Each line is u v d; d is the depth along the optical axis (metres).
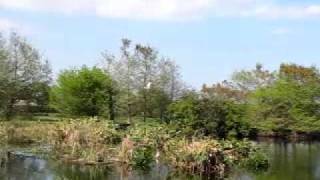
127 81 68.69
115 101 64.00
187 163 29.91
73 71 60.09
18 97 65.88
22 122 49.97
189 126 40.28
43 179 26.16
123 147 31.69
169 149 32.38
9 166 29.84
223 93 79.81
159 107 67.81
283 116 65.25
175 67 71.31
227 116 42.22
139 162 30.84
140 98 67.69
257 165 33.53
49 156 33.66
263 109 64.81
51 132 38.22
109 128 38.12
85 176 27.33
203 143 30.69
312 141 61.34
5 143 39.81
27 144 39.88
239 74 84.50
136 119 66.06
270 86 74.25
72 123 37.94
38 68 68.56
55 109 65.81
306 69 69.38
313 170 33.16
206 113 41.50
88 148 33.94
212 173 29.66
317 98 66.31
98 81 59.44
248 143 35.34
